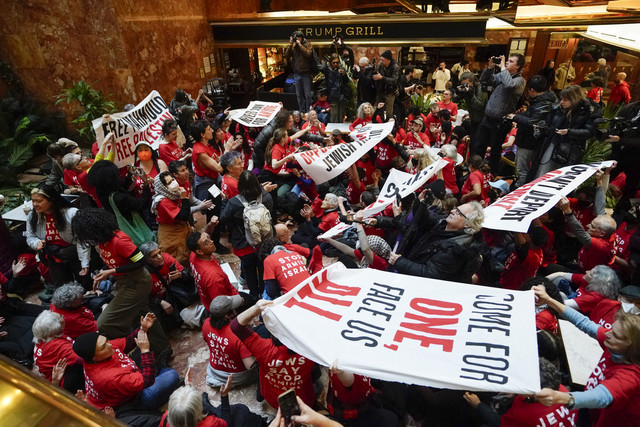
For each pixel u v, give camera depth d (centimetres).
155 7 1101
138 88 1081
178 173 548
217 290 434
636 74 1180
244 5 1413
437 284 280
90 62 1060
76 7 1004
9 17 1049
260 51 1534
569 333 370
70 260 529
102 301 509
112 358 357
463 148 843
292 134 812
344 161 635
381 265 463
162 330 447
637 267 486
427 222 420
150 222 660
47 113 1140
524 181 710
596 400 239
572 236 549
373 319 258
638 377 249
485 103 873
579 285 454
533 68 1309
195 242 430
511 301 258
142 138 627
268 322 270
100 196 498
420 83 1315
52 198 499
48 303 548
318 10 1373
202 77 1312
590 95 1120
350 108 1127
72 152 648
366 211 500
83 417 54
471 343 235
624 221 543
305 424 213
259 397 395
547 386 266
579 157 600
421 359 230
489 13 1143
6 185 946
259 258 482
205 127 642
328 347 246
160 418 356
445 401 334
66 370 371
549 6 1273
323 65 1062
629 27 1141
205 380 432
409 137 847
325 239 522
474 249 376
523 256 437
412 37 1214
